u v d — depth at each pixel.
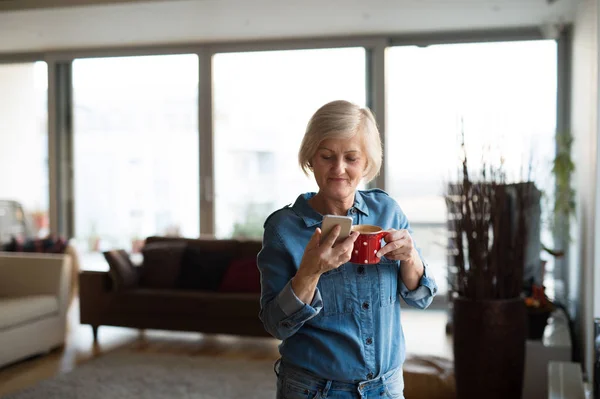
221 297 4.74
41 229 7.07
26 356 4.43
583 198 4.18
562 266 5.54
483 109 5.92
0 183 7.19
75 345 4.96
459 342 3.02
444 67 6.00
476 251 3.03
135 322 4.93
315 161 1.42
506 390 2.95
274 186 6.39
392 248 1.38
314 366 1.41
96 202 6.79
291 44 6.22
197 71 6.45
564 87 5.68
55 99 6.80
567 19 5.32
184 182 6.55
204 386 3.92
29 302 4.50
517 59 5.83
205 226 6.50
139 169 6.66
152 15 5.29
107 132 6.73
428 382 3.07
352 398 1.42
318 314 1.42
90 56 6.68
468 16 5.30
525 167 4.86
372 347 1.42
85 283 5.03
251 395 3.76
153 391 3.83
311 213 1.47
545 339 3.72
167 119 6.57
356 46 6.12
